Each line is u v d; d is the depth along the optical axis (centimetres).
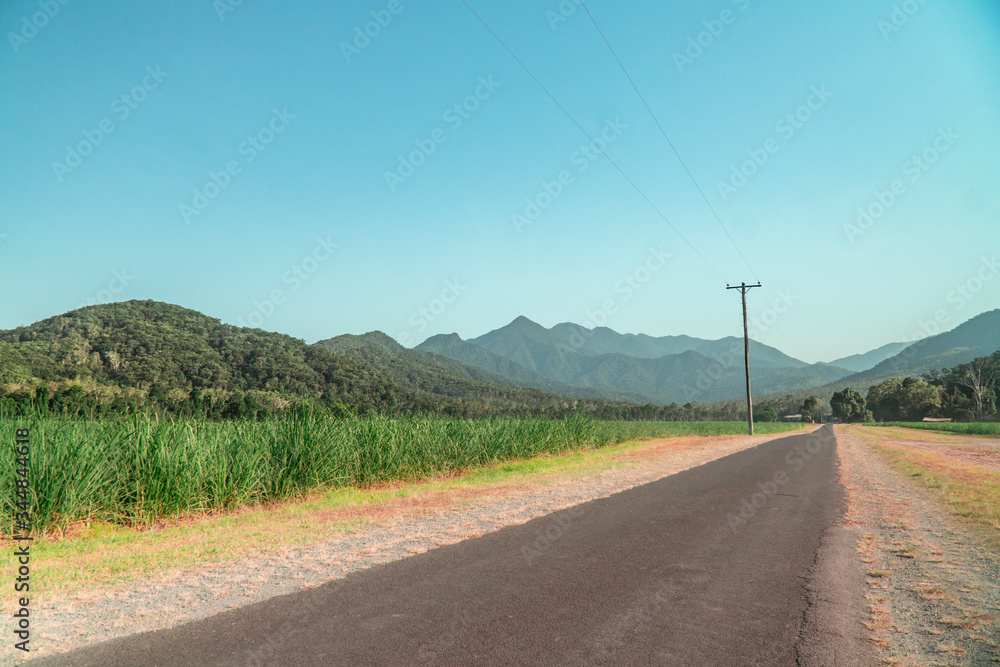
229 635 412
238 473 1018
